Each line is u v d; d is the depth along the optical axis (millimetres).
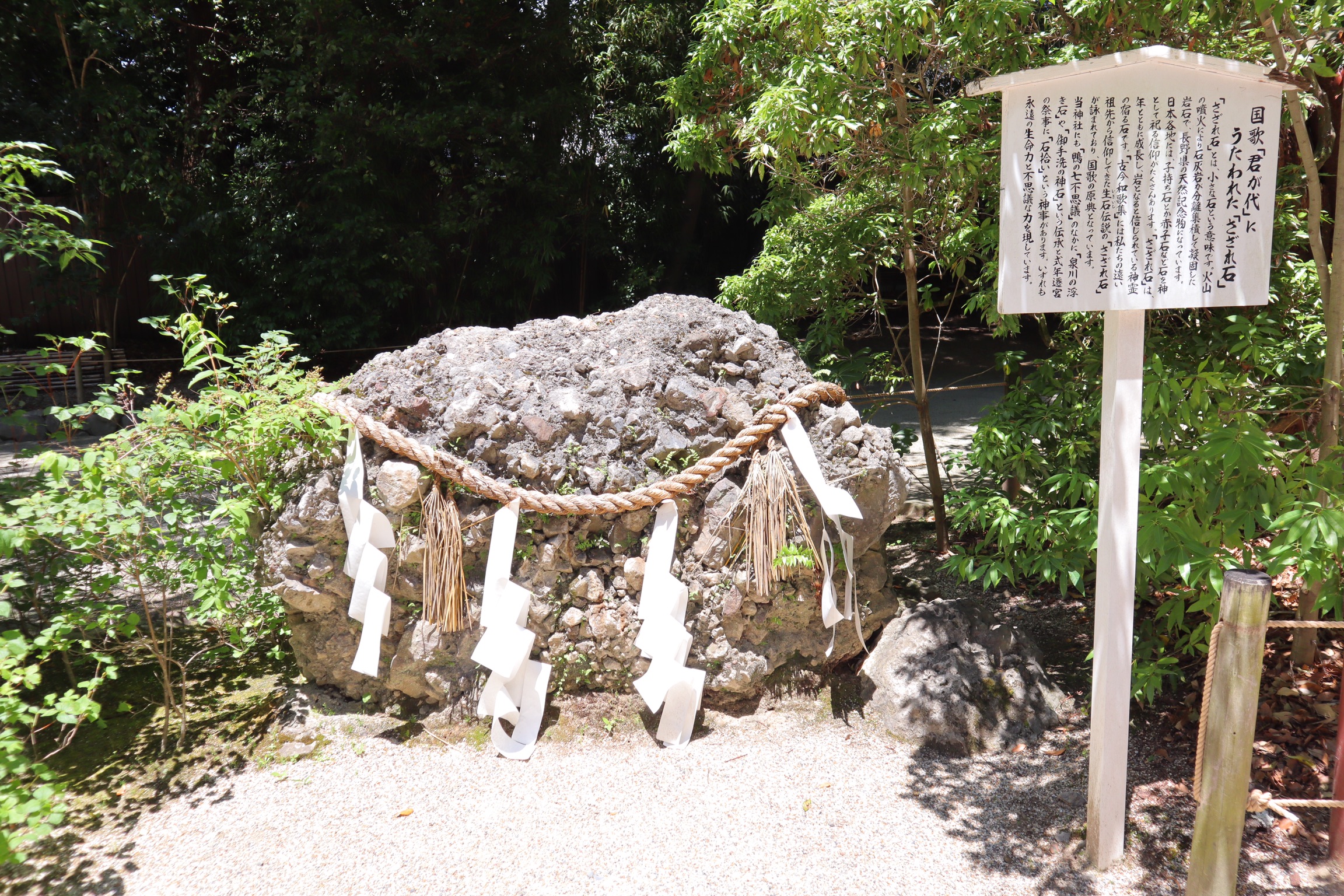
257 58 10414
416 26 9781
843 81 3568
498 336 3600
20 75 9109
